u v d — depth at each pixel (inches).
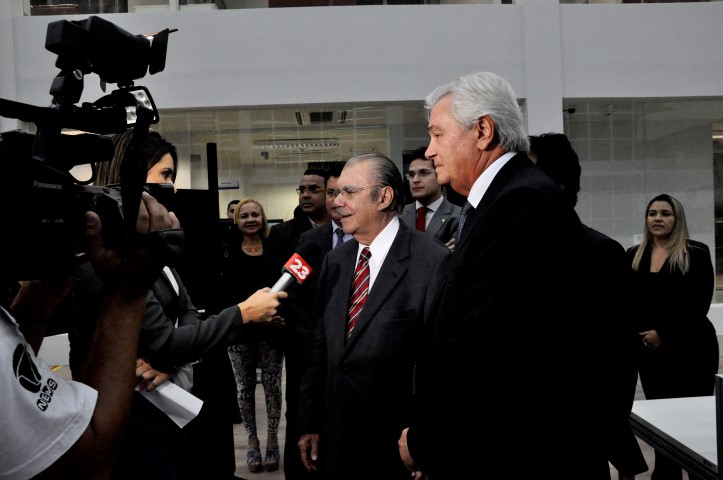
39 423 28.7
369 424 76.9
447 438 53.7
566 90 310.5
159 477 68.4
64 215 31.2
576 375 53.8
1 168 27.6
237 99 300.8
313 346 88.4
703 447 65.9
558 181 84.0
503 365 51.9
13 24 293.4
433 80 305.3
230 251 170.6
